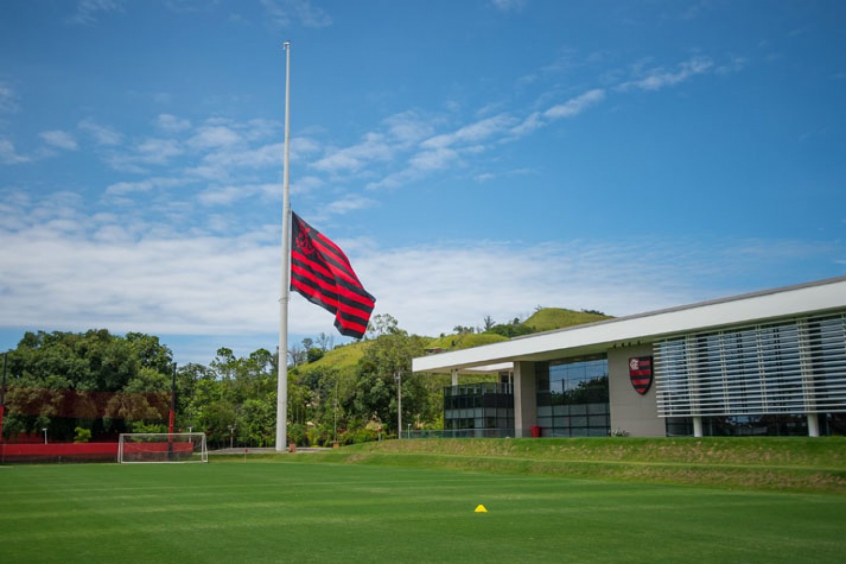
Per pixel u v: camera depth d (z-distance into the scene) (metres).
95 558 13.16
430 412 117.81
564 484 33.38
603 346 63.53
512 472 43.69
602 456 46.75
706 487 32.00
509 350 71.69
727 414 50.69
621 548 14.44
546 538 15.73
